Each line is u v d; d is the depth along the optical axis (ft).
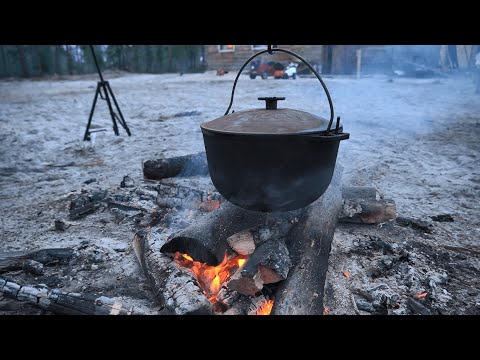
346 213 3.73
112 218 4.17
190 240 2.81
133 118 10.05
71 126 9.18
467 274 3.06
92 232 3.91
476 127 8.04
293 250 2.86
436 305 2.68
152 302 2.75
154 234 3.30
